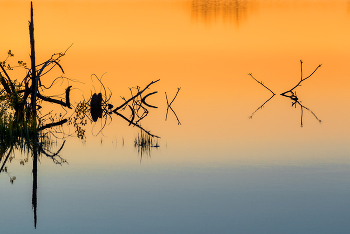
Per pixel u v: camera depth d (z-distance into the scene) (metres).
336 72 115.94
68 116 75.19
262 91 95.75
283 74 115.50
